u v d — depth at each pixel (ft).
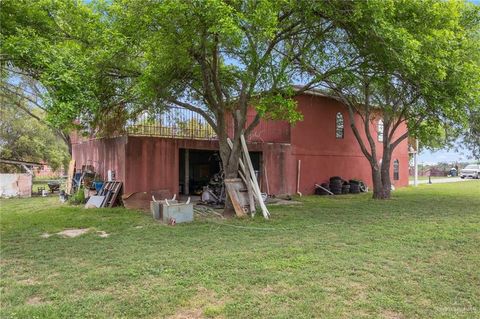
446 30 30.71
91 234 25.45
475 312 12.56
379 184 50.29
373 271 16.83
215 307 12.76
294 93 34.04
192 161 58.03
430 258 19.11
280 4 26.50
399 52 27.84
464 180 100.17
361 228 27.22
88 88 26.27
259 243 22.45
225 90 36.68
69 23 30.35
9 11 26.68
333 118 61.57
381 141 70.13
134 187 40.37
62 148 94.12
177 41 26.55
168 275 16.15
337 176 60.95
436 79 32.65
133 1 25.39
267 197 45.50
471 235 24.67
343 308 12.80
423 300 13.61
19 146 80.94
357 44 31.83
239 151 34.60
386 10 27.22
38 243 22.65
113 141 43.09
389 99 48.39
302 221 30.58
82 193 43.98
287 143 55.21
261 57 30.32
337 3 27.55
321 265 17.69
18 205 44.32
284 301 13.35
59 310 12.44
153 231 26.40
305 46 34.14
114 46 27.35
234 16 24.41
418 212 35.73
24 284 15.14
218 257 19.07
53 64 23.75
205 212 35.45
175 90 34.24
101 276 15.98
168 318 12.01
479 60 36.81
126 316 12.09
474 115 47.50
